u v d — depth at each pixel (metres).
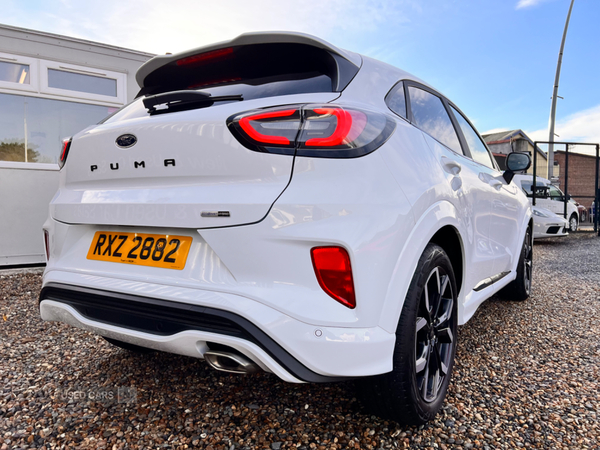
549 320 3.35
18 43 5.29
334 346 1.36
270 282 1.39
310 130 1.41
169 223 1.53
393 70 2.14
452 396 2.08
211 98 1.68
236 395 2.08
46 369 2.40
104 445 1.67
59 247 1.90
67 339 2.91
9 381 2.24
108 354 2.63
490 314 3.50
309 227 1.36
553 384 2.23
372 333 1.42
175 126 1.56
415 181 1.65
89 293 1.66
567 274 5.49
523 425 1.84
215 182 1.49
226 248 1.43
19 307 3.71
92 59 5.76
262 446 1.67
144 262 1.62
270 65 1.87
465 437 1.74
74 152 1.89
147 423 1.83
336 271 1.37
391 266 1.47
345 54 1.86
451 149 2.38
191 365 2.45
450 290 1.98
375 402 1.64
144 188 1.64
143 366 2.43
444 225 1.81
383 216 1.46
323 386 2.18
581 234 12.15
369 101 1.78
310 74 1.79
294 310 1.35
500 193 2.96
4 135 5.36
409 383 1.59
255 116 1.45
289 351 1.34
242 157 1.44
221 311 1.38
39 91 5.46
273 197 1.38
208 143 1.49
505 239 3.11
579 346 2.79
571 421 1.88
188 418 1.87
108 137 1.74
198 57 1.93
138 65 6.13
